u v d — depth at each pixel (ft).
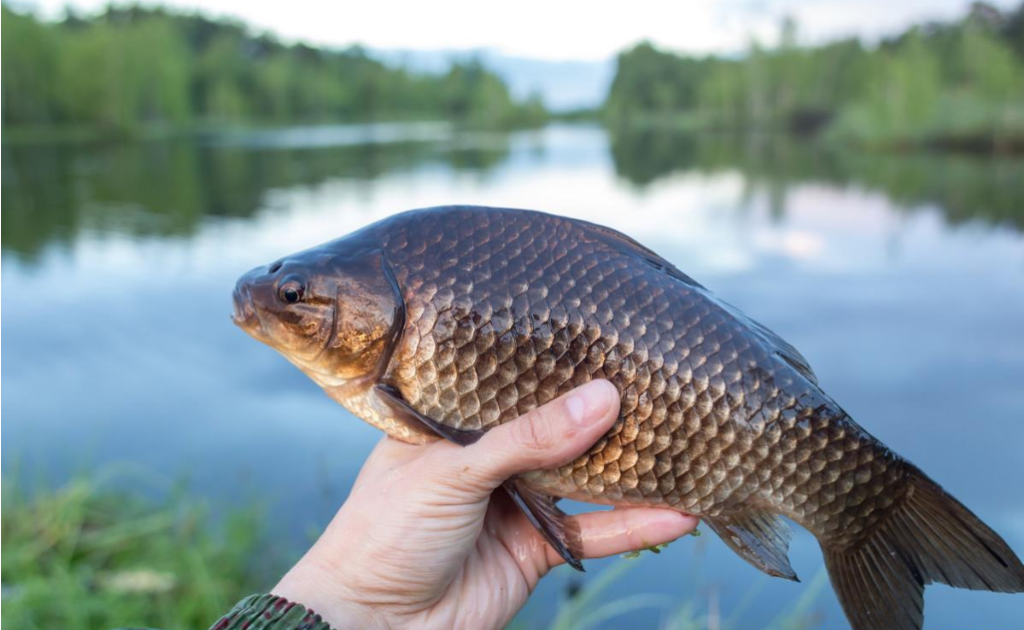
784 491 1.01
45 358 4.10
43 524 2.45
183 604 2.14
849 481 1.02
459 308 0.98
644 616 2.06
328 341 1.01
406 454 1.07
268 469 2.91
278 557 2.40
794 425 1.00
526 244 1.00
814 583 1.97
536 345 0.98
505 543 1.18
